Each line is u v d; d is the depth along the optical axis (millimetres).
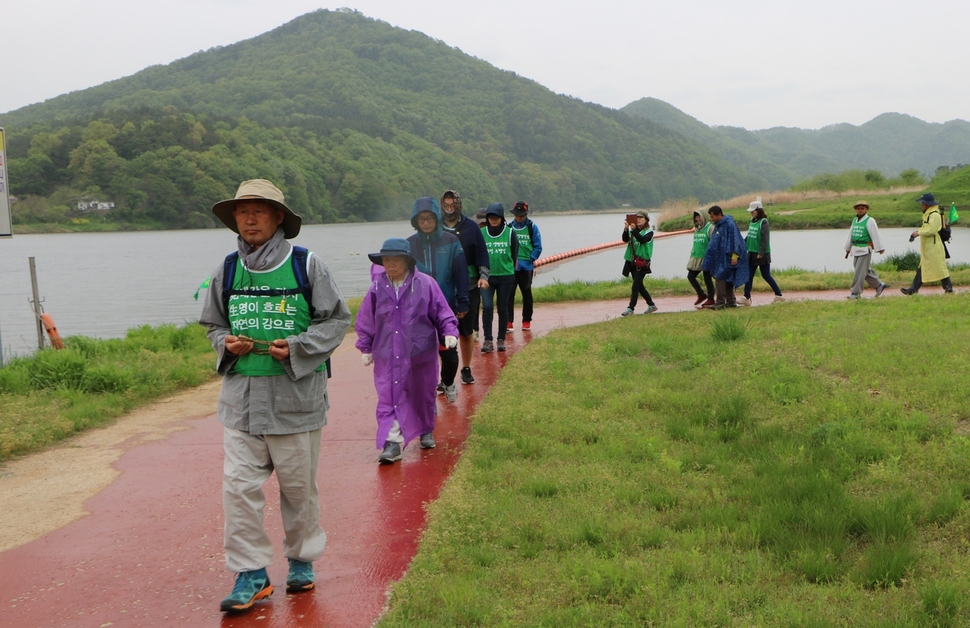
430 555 4660
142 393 9617
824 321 11406
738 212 71000
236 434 4180
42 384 9688
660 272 29984
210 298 4258
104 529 5402
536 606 3949
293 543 4340
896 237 45156
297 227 4289
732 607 3865
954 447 5848
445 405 8383
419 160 185500
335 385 9766
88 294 30703
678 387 8219
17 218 111688
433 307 6691
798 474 5516
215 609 4203
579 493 5512
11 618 4172
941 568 4148
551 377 9102
